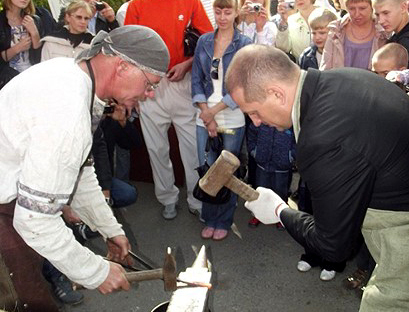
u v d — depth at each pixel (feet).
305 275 10.22
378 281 6.01
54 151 4.84
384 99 5.14
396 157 5.04
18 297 6.19
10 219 5.91
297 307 9.37
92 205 6.81
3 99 5.28
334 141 4.88
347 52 10.87
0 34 11.57
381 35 10.43
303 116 5.14
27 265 6.15
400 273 5.75
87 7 10.81
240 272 10.41
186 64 11.12
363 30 10.62
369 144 4.91
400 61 8.98
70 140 4.90
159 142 11.69
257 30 12.62
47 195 4.91
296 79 5.27
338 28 10.82
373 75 5.48
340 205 4.96
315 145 4.94
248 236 11.64
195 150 11.89
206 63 10.51
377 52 9.18
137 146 11.26
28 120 4.95
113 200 10.27
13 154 5.27
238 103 5.55
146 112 11.40
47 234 5.06
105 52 5.50
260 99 5.30
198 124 11.11
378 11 9.87
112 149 11.22
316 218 5.27
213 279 10.22
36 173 4.85
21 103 5.02
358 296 9.53
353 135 4.90
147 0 10.91
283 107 5.29
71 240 5.31
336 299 9.53
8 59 11.72
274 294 9.74
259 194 6.52
